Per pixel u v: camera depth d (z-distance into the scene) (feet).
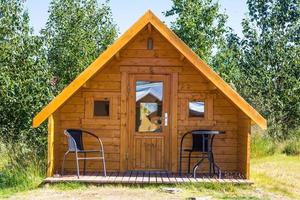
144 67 43.21
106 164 43.16
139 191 35.96
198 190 36.52
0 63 52.60
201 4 83.15
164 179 38.70
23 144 50.03
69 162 43.11
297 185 40.65
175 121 43.09
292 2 85.10
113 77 43.29
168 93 43.32
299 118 80.43
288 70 82.79
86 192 35.55
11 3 54.95
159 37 43.21
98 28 77.87
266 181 41.29
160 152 43.24
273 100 80.02
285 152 64.13
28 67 52.90
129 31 39.22
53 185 37.47
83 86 41.52
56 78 70.59
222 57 84.64
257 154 59.98
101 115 43.39
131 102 43.29
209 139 40.68
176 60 43.29
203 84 43.29
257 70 83.71
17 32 54.75
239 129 42.55
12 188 37.01
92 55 74.28
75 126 43.24
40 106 51.90
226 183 37.55
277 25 85.25
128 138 43.21
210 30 83.46
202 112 43.37
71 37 72.18
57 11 72.84
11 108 51.31
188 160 43.04
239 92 83.20
